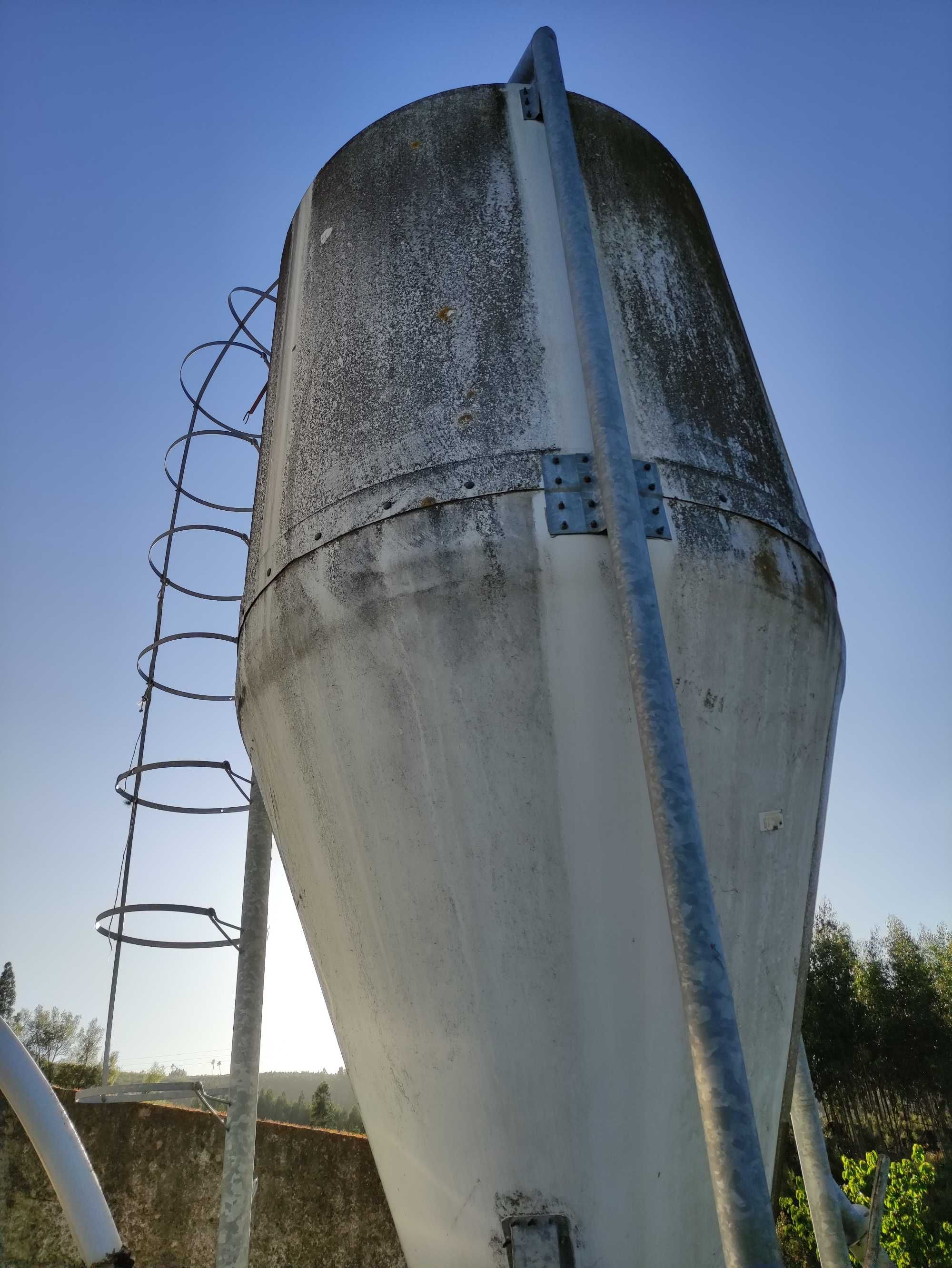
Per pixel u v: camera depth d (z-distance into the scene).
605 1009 2.45
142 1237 5.91
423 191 3.55
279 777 3.15
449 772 2.62
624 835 2.52
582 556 2.66
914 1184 10.46
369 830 2.74
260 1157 6.19
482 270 3.25
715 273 3.75
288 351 3.75
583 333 2.90
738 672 2.75
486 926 2.53
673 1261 2.38
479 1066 2.49
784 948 2.82
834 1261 4.21
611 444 2.70
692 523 2.80
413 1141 2.62
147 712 5.12
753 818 2.73
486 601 2.66
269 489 3.49
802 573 3.01
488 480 2.80
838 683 3.25
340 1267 5.89
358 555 2.85
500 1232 2.42
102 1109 6.28
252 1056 4.07
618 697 2.59
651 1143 2.41
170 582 5.60
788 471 3.38
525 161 3.48
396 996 2.67
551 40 3.60
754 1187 1.82
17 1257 5.84
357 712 2.79
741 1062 1.95
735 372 3.40
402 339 3.21
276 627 3.06
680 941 2.07
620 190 3.60
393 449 2.98
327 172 3.99
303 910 3.13
